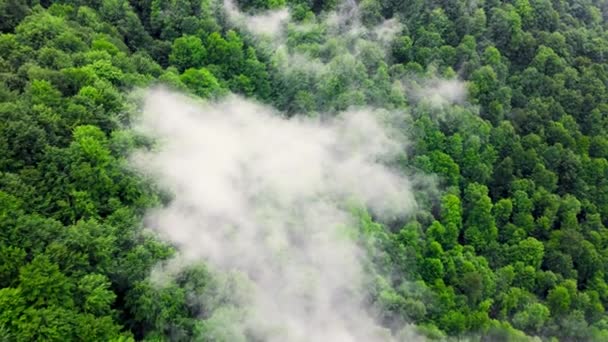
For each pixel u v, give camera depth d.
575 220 102.06
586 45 129.62
